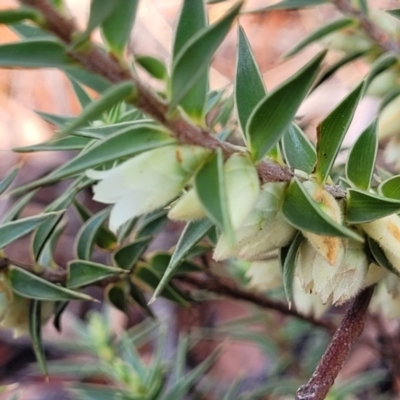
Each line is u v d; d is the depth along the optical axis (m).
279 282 0.28
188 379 0.34
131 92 0.21
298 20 0.73
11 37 0.75
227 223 0.21
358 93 0.23
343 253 0.24
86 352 0.45
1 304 0.26
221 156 0.21
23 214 0.62
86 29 0.20
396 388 0.49
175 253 0.23
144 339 0.50
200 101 0.22
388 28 0.30
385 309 0.27
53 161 0.70
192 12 0.22
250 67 0.23
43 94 0.78
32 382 0.55
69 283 0.27
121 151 0.21
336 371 0.24
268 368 0.54
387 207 0.23
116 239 0.31
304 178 0.24
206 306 0.59
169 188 0.22
